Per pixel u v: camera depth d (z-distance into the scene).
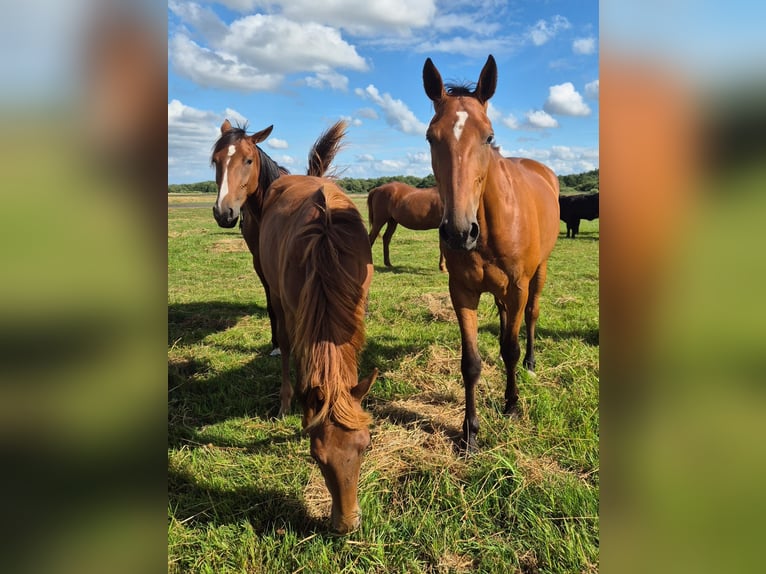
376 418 3.38
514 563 2.06
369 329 5.34
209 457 2.90
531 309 4.04
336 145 5.52
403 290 7.47
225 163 4.34
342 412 1.94
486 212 2.69
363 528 2.25
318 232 2.55
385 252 10.32
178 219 26.27
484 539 2.19
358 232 2.73
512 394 3.28
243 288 8.31
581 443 2.85
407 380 3.93
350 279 2.28
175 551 2.18
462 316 3.03
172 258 12.27
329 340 2.13
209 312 6.43
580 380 3.69
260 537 2.27
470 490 2.51
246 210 4.84
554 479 2.55
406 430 3.19
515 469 2.57
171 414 3.52
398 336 5.04
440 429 3.23
